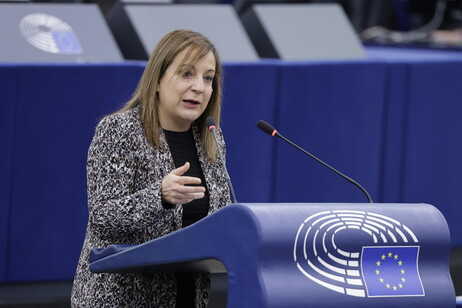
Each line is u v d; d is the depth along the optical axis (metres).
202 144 9.03
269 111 16.16
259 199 16.19
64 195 14.45
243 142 15.95
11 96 14.00
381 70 17.30
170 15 16.58
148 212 8.16
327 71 16.69
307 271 7.26
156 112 8.73
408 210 7.87
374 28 26.02
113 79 14.53
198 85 8.66
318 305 7.20
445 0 27.16
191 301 8.81
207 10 16.94
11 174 14.13
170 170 8.67
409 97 17.72
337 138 16.92
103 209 8.28
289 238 7.17
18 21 15.02
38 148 14.23
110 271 8.12
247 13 18.03
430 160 18.17
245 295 7.09
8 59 14.55
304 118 16.53
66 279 14.66
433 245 7.83
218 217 7.28
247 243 7.10
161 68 8.71
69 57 15.03
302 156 16.56
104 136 8.55
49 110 14.23
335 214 7.52
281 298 7.03
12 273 14.29
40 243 14.41
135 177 8.52
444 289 7.79
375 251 7.58
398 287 7.59
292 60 17.05
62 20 15.42
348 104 16.98
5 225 14.16
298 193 16.59
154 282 8.62
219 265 7.87
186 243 7.48
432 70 17.98
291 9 18.06
